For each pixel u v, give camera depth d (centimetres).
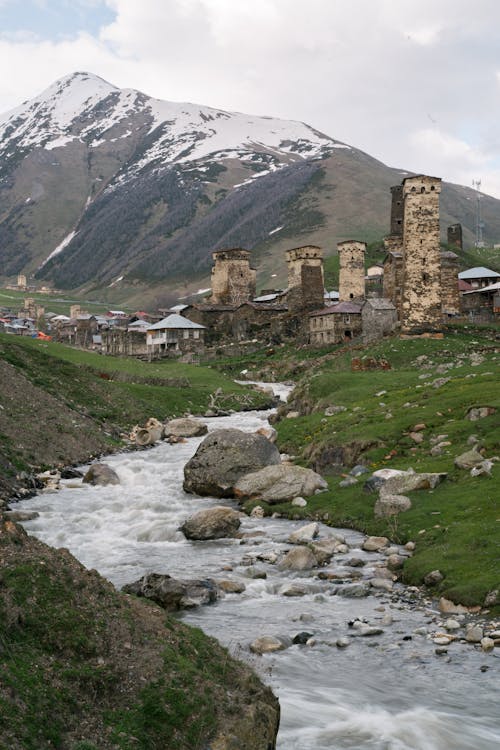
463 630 2019
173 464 5156
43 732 1048
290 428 5641
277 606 2269
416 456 4034
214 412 8025
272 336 14700
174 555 2911
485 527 2697
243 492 3981
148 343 16500
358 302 13575
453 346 9319
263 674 1748
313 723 1509
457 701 1614
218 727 1191
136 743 1110
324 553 2777
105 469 4612
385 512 3191
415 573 2484
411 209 10094
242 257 18088
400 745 1423
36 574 1329
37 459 4872
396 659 1838
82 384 7375
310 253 14725
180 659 1298
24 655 1164
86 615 1302
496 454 3616
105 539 3206
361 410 5394
